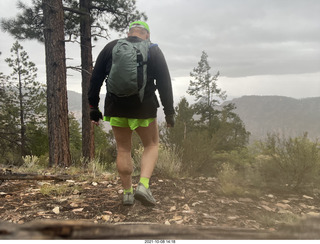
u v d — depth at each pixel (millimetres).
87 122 12062
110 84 2100
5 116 22469
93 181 3793
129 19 13258
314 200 3088
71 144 22359
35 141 22531
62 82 9328
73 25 13234
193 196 2904
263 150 3973
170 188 3234
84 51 12094
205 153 5332
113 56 2109
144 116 2209
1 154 21422
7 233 582
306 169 3514
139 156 5312
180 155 5316
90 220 2254
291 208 2705
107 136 22219
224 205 2631
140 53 2121
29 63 23766
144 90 2154
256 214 2377
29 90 23859
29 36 11781
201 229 737
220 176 3600
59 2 9383
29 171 5145
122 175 2514
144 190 2270
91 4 12961
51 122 9281
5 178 3674
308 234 659
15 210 2457
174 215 2326
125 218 2289
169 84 2295
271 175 3701
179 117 6949
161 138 6402
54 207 2551
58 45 9289
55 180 3906
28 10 11562
